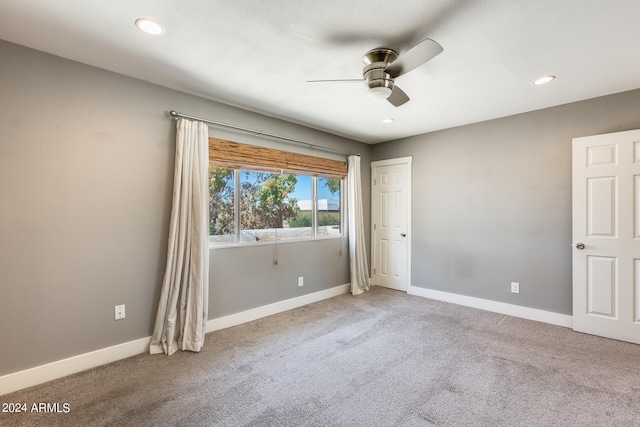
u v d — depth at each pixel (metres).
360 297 4.18
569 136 3.04
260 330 3.01
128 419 1.71
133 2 1.57
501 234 3.51
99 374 2.17
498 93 2.79
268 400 1.88
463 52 2.06
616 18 1.69
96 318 2.29
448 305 3.81
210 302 2.96
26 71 2.00
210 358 2.43
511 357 2.43
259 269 3.37
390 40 1.92
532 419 1.70
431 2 1.56
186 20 1.72
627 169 2.67
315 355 2.48
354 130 4.05
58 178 2.12
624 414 1.74
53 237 2.11
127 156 2.43
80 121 2.21
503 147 3.48
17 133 1.97
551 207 3.16
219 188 3.11
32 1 1.55
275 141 3.51
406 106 3.12
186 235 2.64
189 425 1.66
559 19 1.70
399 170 4.52
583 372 2.19
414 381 2.09
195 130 2.71
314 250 3.99
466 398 1.90
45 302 2.08
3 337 1.93
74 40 1.93
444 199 4.00
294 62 2.22
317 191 4.14
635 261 2.65
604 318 2.79
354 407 1.82
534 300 3.27
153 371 2.22
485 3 1.57
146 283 2.53
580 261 2.91
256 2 1.56
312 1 1.56
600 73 2.38
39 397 1.90
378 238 4.82
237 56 2.13
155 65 2.26
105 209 2.33
